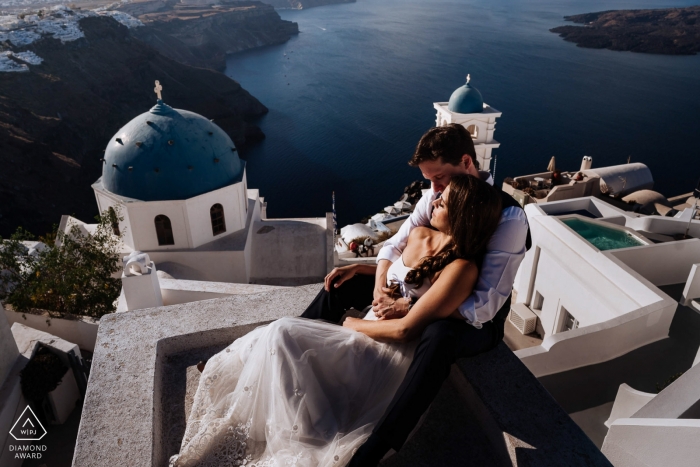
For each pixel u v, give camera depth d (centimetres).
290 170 8119
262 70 15250
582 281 1488
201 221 2055
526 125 9700
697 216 1989
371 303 419
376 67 14800
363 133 9606
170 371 397
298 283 2166
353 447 293
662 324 1267
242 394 319
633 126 9631
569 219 1709
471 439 340
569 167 8000
